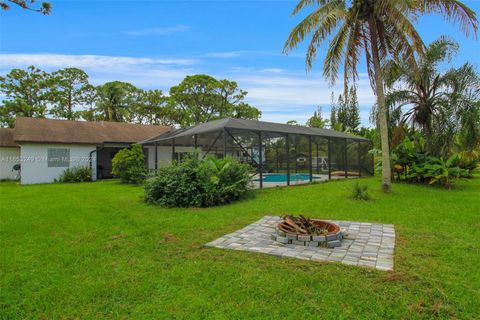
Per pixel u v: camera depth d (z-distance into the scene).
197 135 13.53
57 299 3.15
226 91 38.16
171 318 2.78
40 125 19.23
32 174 17.12
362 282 3.37
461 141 14.34
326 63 10.55
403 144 13.45
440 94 13.41
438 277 3.49
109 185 15.38
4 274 3.81
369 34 10.72
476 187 12.17
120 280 3.58
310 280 3.44
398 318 2.73
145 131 23.45
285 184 13.55
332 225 5.27
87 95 35.84
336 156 17.39
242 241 5.03
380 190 10.95
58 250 4.70
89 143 18.75
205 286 3.39
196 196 8.45
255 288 3.31
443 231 5.53
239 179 9.43
